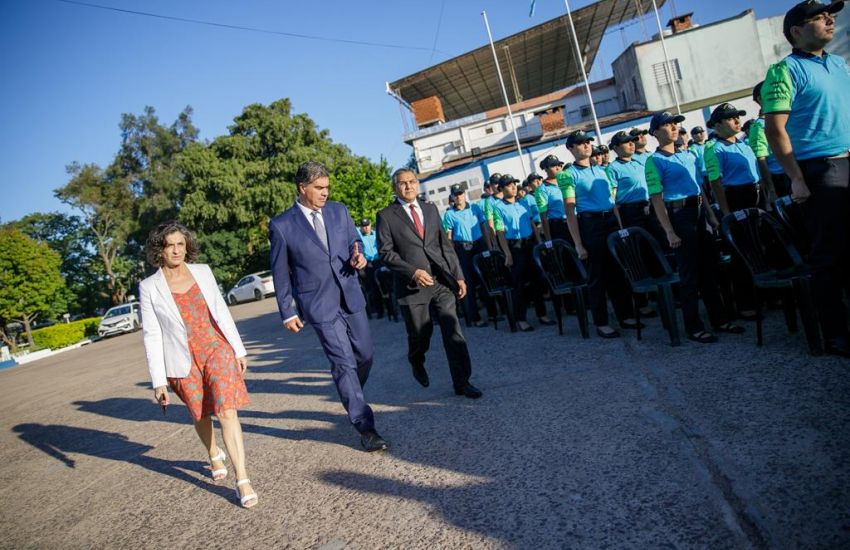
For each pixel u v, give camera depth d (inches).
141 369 410.0
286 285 137.4
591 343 192.4
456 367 160.1
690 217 165.2
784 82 119.7
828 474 81.7
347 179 1263.5
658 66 1052.5
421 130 1268.5
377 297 400.2
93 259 2262.6
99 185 2044.8
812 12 116.6
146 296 122.0
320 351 305.7
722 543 72.2
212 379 121.4
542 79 1483.8
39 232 2342.5
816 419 99.4
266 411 198.5
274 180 1512.1
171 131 2066.9
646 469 95.7
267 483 130.4
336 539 95.8
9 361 914.1
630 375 147.5
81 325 1189.7
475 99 1519.4
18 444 238.1
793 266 144.4
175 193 1879.9
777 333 158.1
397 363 230.2
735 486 84.3
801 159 123.1
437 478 111.0
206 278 127.5
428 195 1096.2
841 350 125.9
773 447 93.3
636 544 75.9
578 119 1227.9
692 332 167.2
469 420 140.8
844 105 119.3
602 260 197.2
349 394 136.3
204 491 135.1
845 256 123.5
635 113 1032.2
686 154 170.7
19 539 129.3
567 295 256.1
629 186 200.2
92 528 126.8
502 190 247.0
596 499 89.7
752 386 121.5
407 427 146.6
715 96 1042.7
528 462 108.7
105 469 173.9
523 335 231.1
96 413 273.0
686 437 104.0
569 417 127.2
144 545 111.5
